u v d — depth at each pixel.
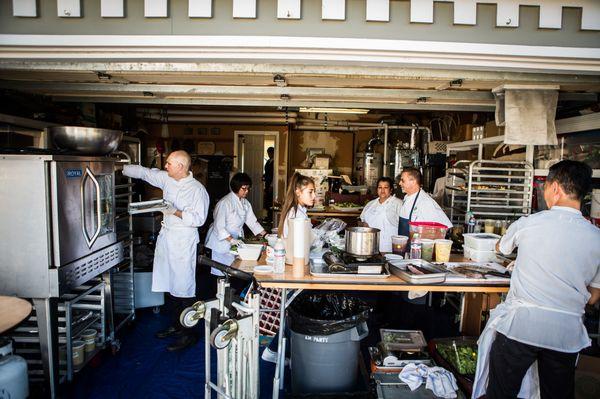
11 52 2.57
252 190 8.42
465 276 2.69
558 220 2.03
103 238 3.27
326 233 3.50
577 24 2.60
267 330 3.48
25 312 2.14
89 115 5.64
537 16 2.57
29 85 3.93
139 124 7.39
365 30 2.51
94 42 2.49
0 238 2.66
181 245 3.72
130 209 3.53
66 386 3.02
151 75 3.43
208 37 2.47
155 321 4.21
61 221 2.72
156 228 5.02
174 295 3.77
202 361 3.43
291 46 2.49
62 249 2.73
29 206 2.64
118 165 4.01
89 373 3.22
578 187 2.03
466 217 4.54
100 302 3.63
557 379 2.06
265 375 3.23
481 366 2.35
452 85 3.64
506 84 3.49
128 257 4.27
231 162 7.86
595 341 3.53
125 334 3.91
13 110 4.29
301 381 2.75
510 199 4.50
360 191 7.47
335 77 3.43
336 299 3.03
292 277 2.63
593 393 2.71
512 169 4.46
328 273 2.66
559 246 2.00
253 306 2.40
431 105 4.84
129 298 4.17
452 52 2.55
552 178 2.11
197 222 3.70
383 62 2.62
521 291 2.12
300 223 2.63
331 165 8.84
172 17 2.48
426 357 3.08
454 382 2.67
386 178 4.54
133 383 3.09
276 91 3.87
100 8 2.47
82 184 2.95
